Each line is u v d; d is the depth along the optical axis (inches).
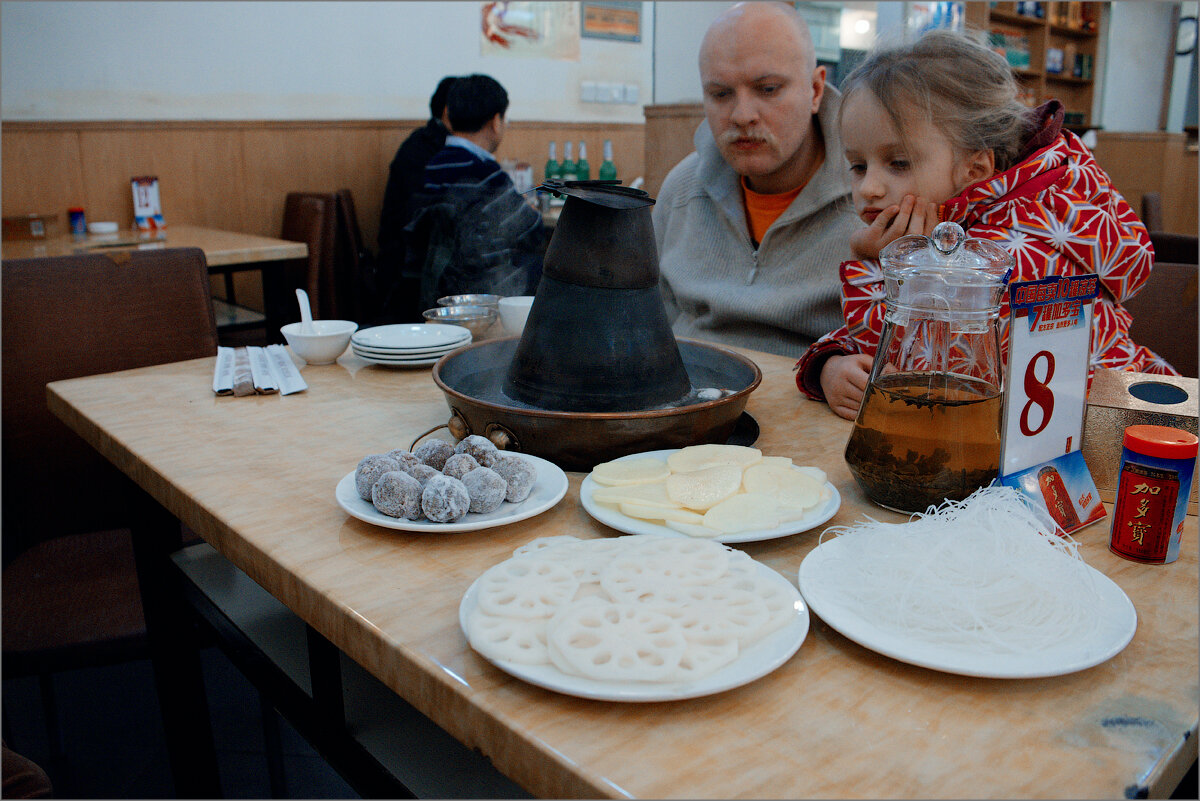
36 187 141.1
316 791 60.2
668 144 129.0
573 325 36.9
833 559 25.4
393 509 29.3
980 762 18.0
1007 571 23.0
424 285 113.7
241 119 161.5
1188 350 58.0
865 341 45.7
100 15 142.7
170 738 49.2
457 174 110.5
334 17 169.0
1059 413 29.2
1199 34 277.6
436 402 46.0
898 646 21.3
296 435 40.5
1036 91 240.8
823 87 66.3
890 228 43.1
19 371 60.0
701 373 45.1
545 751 18.4
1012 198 41.3
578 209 36.6
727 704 20.1
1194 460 26.5
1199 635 23.0
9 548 60.4
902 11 116.3
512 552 28.4
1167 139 235.5
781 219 67.6
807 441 39.2
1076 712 19.8
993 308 28.5
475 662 21.8
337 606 24.9
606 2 209.3
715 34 63.8
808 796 16.9
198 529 33.1
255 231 167.6
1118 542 27.7
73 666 48.4
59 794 58.3
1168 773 18.2
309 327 56.0
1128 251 42.6
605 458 35.1
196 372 53.0
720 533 27.7
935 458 28.7
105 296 63.6
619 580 23.7
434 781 27.1
